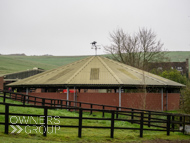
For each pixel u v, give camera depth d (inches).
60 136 452.8
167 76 2006.6
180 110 794.8
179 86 1258.6
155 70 2237.9
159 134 575.2
